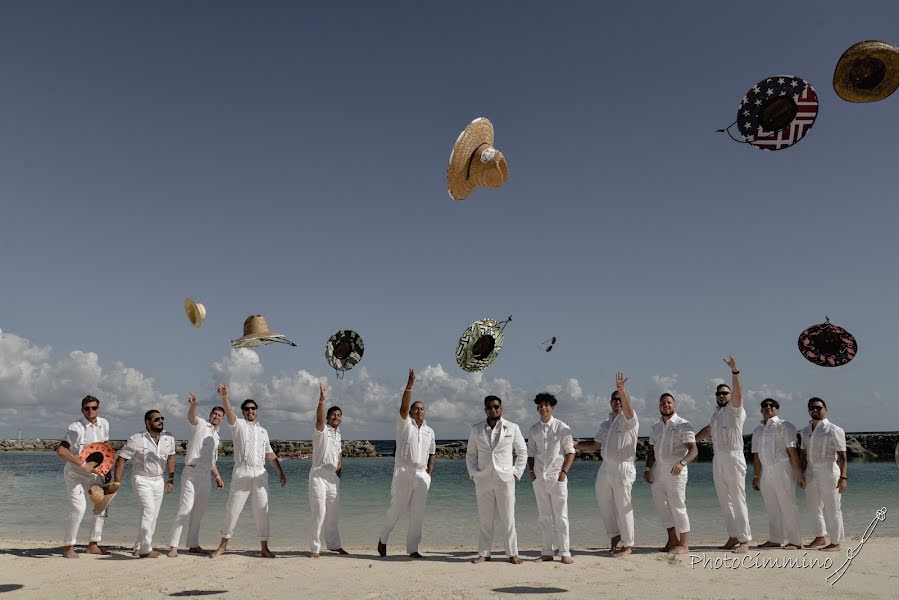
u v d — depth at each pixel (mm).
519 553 9883
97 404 9430
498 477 8680
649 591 6777
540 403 9070
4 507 17141
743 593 6656
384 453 73188
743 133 6332
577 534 12914
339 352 9969
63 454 8938
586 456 53062
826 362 8070
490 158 6922
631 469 9086
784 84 6176
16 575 7727
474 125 6938
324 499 9406
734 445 9344
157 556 9070
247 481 9367
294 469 45438
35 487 24062
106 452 9219
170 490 9516
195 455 9555
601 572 7840
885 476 29594
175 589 7016
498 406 8867
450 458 61188
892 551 9125
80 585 7215
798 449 9875
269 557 9172
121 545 10719
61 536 12023
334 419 9695
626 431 9125
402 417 9469
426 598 6547
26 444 97938
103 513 9562
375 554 9695
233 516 9305
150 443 9328
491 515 8828
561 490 8727
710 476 31812
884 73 5566
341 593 6801
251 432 9500
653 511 16406
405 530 13633
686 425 9320
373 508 18125
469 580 7426
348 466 49531
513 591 6828
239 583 7320
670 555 8922
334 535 9758
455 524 14742
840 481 9297
